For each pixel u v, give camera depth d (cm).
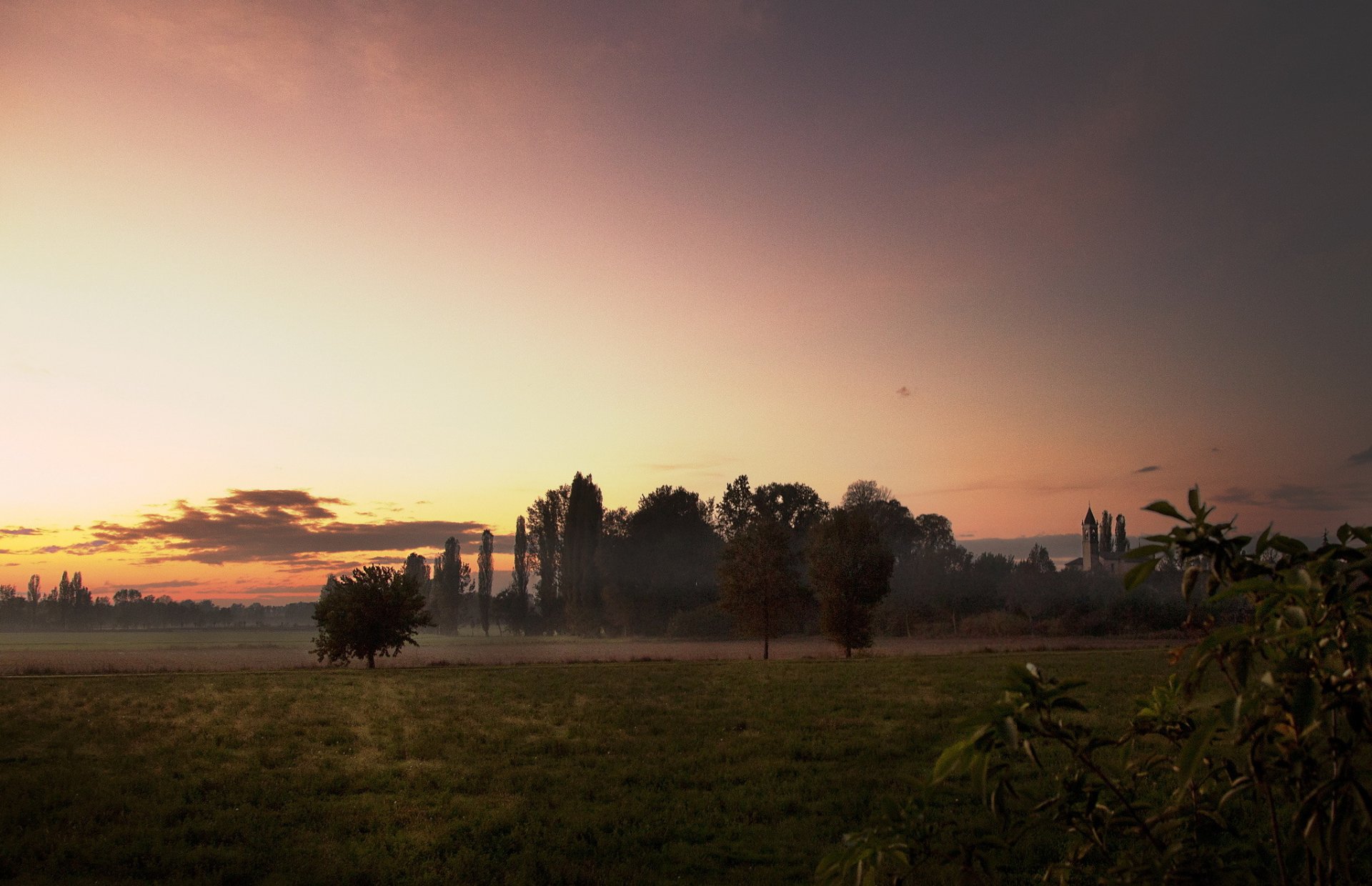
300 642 14525
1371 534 253
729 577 5756
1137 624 7950
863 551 5606
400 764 1681
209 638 17475
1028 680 304
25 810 1268
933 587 10769
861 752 1730
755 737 1936
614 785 1491
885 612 10081
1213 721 244
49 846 1092
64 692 3152
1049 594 9319
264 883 970
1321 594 242
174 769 1612
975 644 7381
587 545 12244
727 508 12800
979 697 2625
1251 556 271
